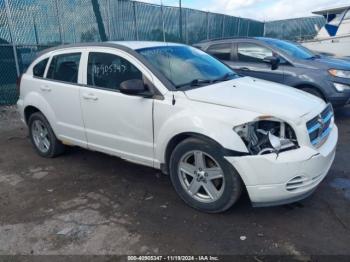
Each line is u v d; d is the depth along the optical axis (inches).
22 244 124.0
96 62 172.2
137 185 169.0
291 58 277.4
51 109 195.8
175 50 178.1
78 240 124.8
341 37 568.7
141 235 126.3
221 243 119.8
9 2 362.6
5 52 367.9
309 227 127.0
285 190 122.1
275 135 126.2
